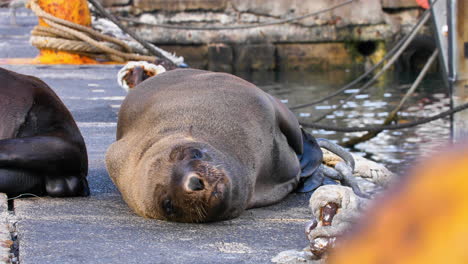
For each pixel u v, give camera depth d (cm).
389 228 38
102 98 1010
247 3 2625
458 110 1041
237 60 2659
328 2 2580
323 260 295
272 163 494
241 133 451
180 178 384
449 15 1084
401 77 2283
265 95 522
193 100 474
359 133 1389
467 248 36
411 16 2508
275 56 2650
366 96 1853
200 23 2656
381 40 2566
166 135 439
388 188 41
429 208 37
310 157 583
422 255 37
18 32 1872
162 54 1366
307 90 2016
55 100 511
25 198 478
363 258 38
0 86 493
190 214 395
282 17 2620
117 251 342
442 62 1217
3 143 464
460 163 38
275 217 448
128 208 458
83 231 385
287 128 533
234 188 408
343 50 2625
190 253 341
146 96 514
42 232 380
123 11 2678
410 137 1317
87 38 1306
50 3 1311
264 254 340
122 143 473
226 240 371
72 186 487
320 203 297
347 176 595
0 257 320
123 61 1358
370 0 2545
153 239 371
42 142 471
